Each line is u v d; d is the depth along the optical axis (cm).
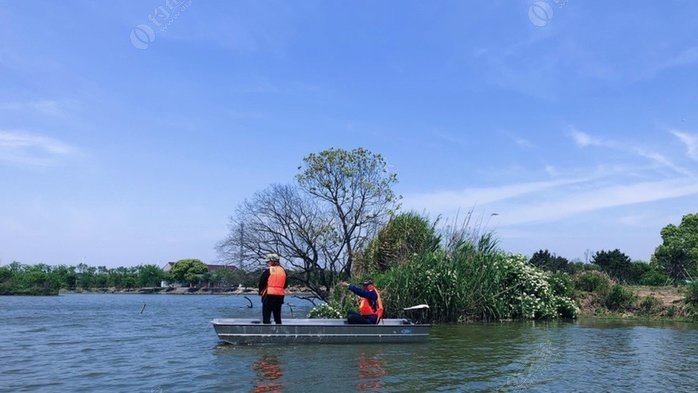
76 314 3184
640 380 951
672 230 5325
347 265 3269
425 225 2472
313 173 3381
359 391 859
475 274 2033
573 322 2023
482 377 970
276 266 1462
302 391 861
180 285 9750
